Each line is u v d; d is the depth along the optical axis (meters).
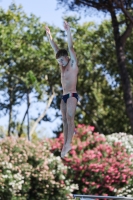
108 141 23.61
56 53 10.12
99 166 21.94
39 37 42.06
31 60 41.75
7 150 21.83
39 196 21.94
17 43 40.66
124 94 31.38
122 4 29.55
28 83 41.97
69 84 9.95
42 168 21.84
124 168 22.14
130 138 24.42
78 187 22.48
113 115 47.97
